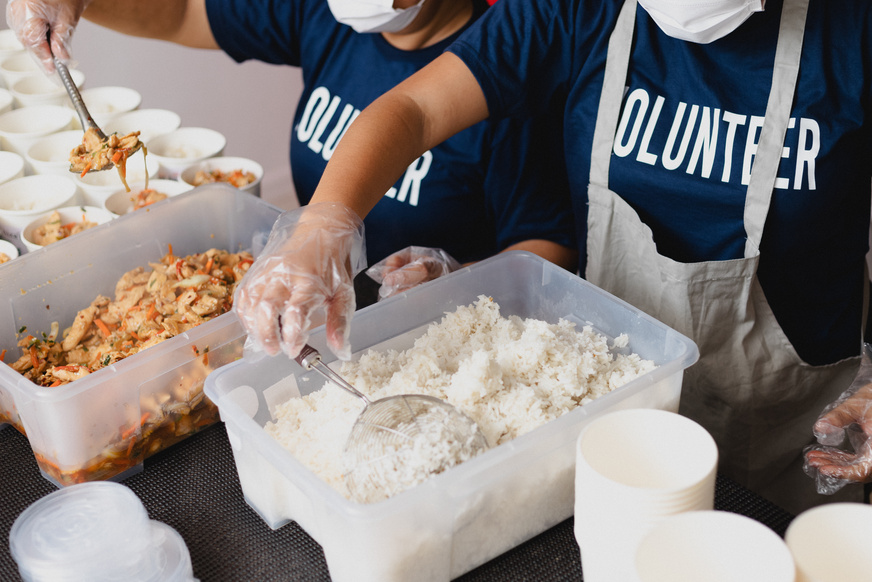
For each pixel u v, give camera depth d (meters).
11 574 0.90
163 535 0.89
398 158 1.21
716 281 1.26
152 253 1.44
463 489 0.81
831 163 1.23
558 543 0.94
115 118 1.83
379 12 1.42
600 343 1.06
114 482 0.98
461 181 1.67
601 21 1.32
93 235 1.34
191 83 3.08
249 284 0.95
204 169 1.71
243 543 0.95
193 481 1.05
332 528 0.80
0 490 1.05
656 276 1.31
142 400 1.05
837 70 1.20
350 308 0.98
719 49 1.24
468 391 0.93
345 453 0.85
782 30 1.20
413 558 0.82
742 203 1.26
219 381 0.94
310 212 1.05
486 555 0.90
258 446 0.86
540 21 1.32
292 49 1.88
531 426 0.92
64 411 0.97
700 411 1.41
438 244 1.75
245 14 1.81
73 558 0.79
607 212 1.35
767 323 1.32
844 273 1.38
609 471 0.77
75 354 1.26
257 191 1.67
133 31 1.80
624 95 1.32
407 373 0.98
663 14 1.17
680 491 0.67
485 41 1.31
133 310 1.31
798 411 1.41
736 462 1.44
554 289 1.18
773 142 1.22
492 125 1.59
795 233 1.28
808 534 0.65
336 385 0.98
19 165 1.62
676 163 1.29
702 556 0.64
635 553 0.62
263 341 0.92
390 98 1.26
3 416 1.14
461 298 1.18
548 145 1.63
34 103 1.85
